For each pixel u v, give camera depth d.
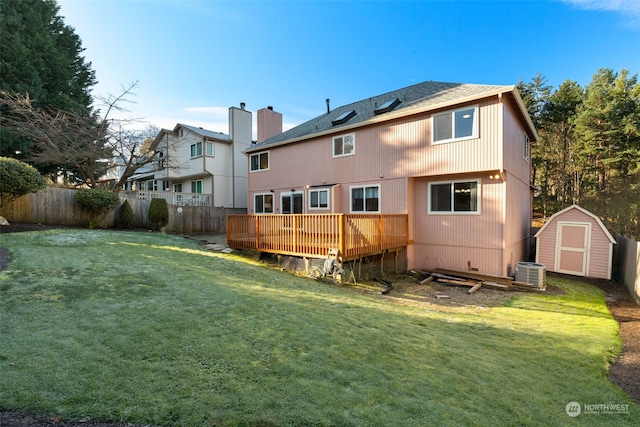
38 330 3.37
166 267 6.84
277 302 5.23
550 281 10.41
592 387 3.62
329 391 2.76
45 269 5.57
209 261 8.65
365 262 10.52
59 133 15.55
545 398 3.27
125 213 14.05
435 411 2.69
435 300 8.16
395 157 11.85
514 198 11.30
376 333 4.40
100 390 2.45
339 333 4.18
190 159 22.11
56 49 19.81
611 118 23.70
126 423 2.13
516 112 11.45
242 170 22.72
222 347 3.38
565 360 4.36
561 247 11.68
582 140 24.92
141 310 4.21
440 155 10.72
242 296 5.32
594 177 24.91
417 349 4.04
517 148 11.98
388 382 3.07
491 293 8.91
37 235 9.00
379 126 12.32
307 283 8.02
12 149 17.06
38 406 2.20
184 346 3.31
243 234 11.36
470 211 10.59
